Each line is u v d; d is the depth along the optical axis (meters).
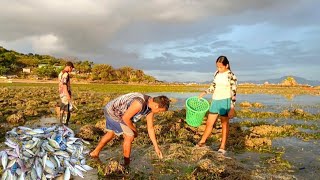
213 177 3.82
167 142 5.57
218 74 5.16
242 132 6.68
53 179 2.70
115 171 3.87
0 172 3.03
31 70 61.91
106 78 54.50
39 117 8.48
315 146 5.62
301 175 4.01
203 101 5.73
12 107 10.85
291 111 10.87
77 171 2.76
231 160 4.49
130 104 3.93
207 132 5.27
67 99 6.17
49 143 2.72
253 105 13.55
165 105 3.82
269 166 4.35
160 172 3.97
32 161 2.62
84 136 5.71
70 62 6.23
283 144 5.73
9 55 63.38
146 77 59.53
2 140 5.39
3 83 36.19
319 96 22.41
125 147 4.11
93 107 11.43
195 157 4.58
